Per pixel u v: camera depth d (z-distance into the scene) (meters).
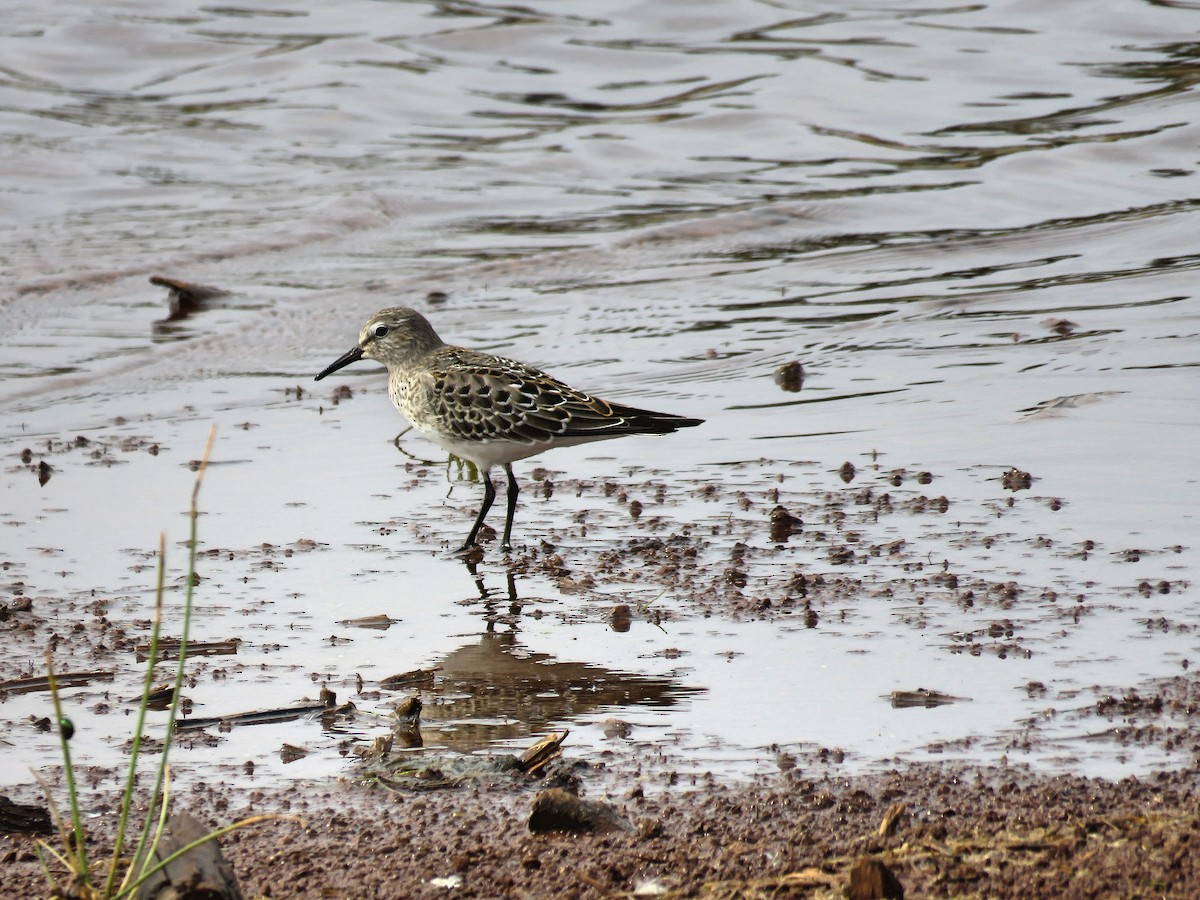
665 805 7.67
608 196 23.88
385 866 7.05
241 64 28.62
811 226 22.36
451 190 23.84
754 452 14.23
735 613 10.58
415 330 14.05
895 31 29.75
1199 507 12.23
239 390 16.61
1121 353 16.41
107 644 10.18
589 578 11.41
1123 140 24.70
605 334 18.12
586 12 30.73
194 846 6.43
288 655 10.06
